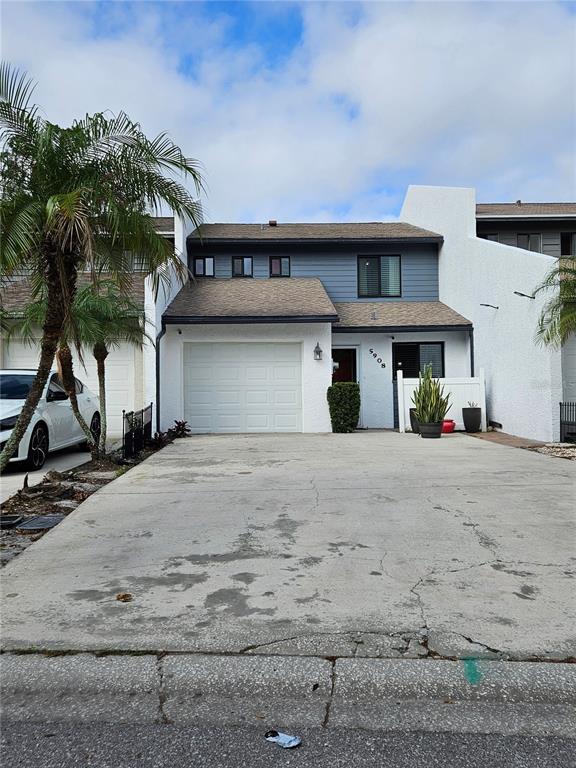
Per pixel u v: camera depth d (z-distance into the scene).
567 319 10.81
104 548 5.01
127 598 3.91
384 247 18.02
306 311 14.83
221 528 5.56
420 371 16.47
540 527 5.47
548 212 18.73
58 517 6.16
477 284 15.46
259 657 3.13
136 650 3.21
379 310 17.19
